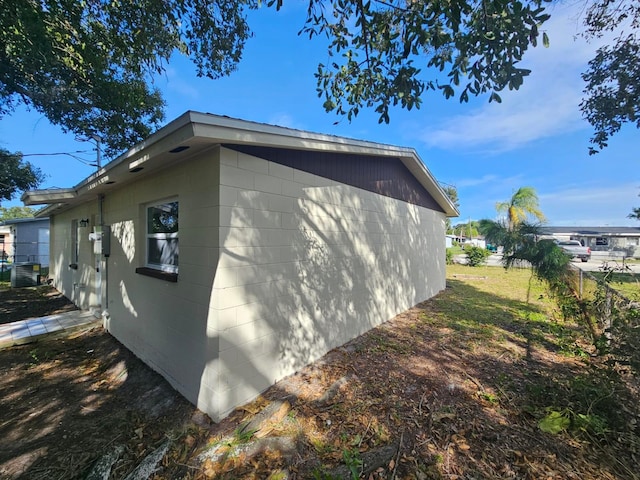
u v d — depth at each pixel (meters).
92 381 3.62
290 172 3.43
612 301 3.50
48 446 2.42
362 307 4.90
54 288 9.82
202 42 5.39
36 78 5.98
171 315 3.27
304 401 2.88
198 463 2.11
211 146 2.66
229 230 2.68
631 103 4.39
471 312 6.31
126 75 6.96
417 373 3.43
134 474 2.02
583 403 2.49
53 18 4.10
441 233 9.32
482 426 2.42
